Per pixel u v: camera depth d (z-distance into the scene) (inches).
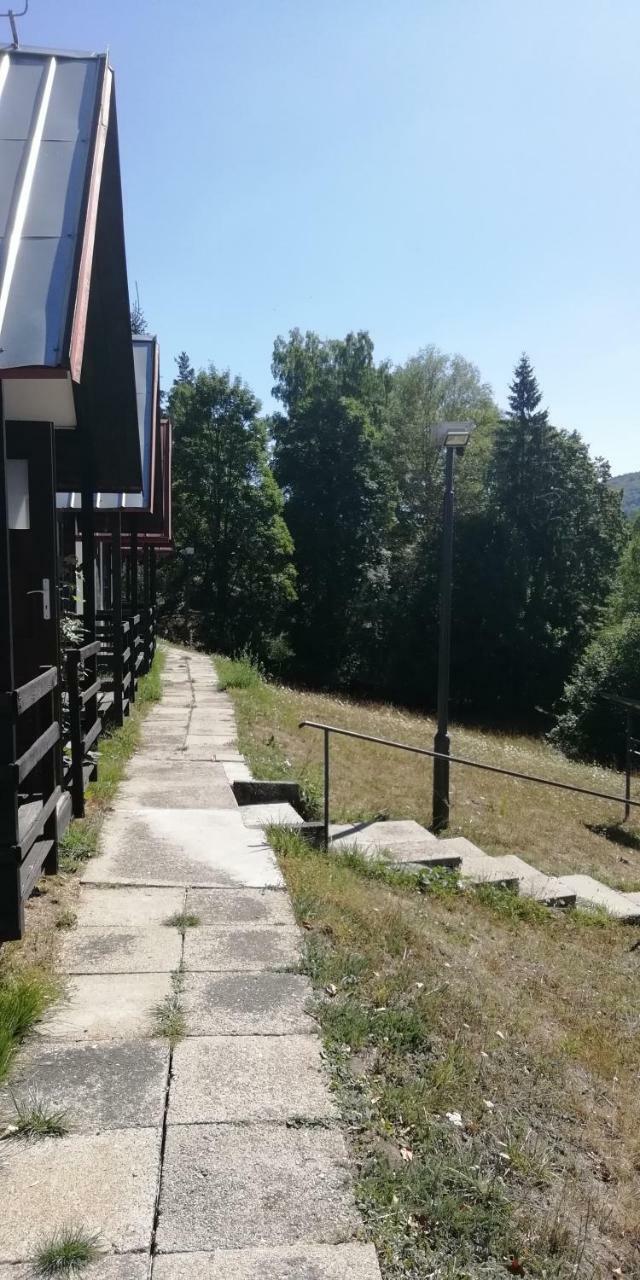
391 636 1572.3
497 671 1498.5
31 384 169.6
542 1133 131.5
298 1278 90.4
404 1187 105.8
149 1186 102.6
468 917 245.9
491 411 1713.8
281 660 1560.0
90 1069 127.1
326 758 271.7
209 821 259.9
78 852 221.0
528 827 401.7
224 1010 145.9
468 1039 153.6
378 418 1798.7
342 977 161.8
